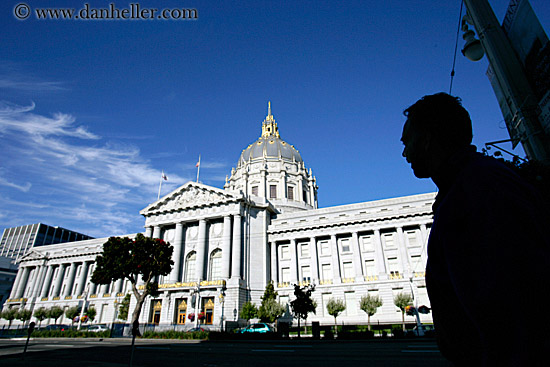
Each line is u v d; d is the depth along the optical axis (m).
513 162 11.71
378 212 64.06
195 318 57.09
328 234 66.38
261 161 97.31
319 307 60.66
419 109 1.86
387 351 19.55
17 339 42.53
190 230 69.56
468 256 1.24
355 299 59.56
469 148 1.72
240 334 39.59
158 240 50.06
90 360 17.86
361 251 64.31
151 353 21.61
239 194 65.56
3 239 169.12
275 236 69.50
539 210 1.23
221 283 58.75
